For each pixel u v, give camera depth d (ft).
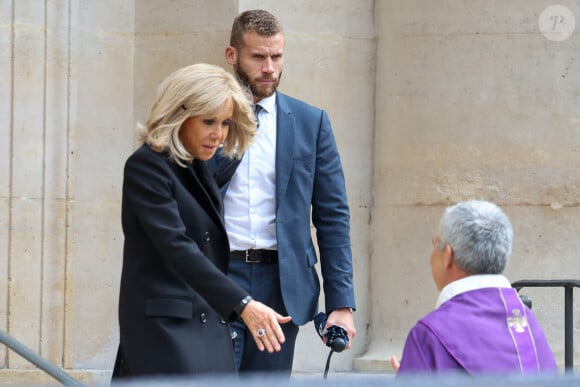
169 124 37.65
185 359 36.86
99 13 69.36
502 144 68.69
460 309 32.81
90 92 68.85
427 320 32.65
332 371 70.23
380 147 71.67
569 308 55.72
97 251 68.69
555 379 18.33
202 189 38.34
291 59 70.74
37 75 67.36
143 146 38.04
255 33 47.01
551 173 68.33
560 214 68.39
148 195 37.27
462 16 69.36
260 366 45.80
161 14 70.59
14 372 65.57
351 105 71.87
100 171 69.05
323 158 48.11
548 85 68.54
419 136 69.92
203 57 69.87
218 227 38.70
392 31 71.20
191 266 36.76
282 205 46.65
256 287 46.29
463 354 31.89
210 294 36.76
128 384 17.62
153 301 37.35
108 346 68.85
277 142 47.14
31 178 67.00
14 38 66.95
